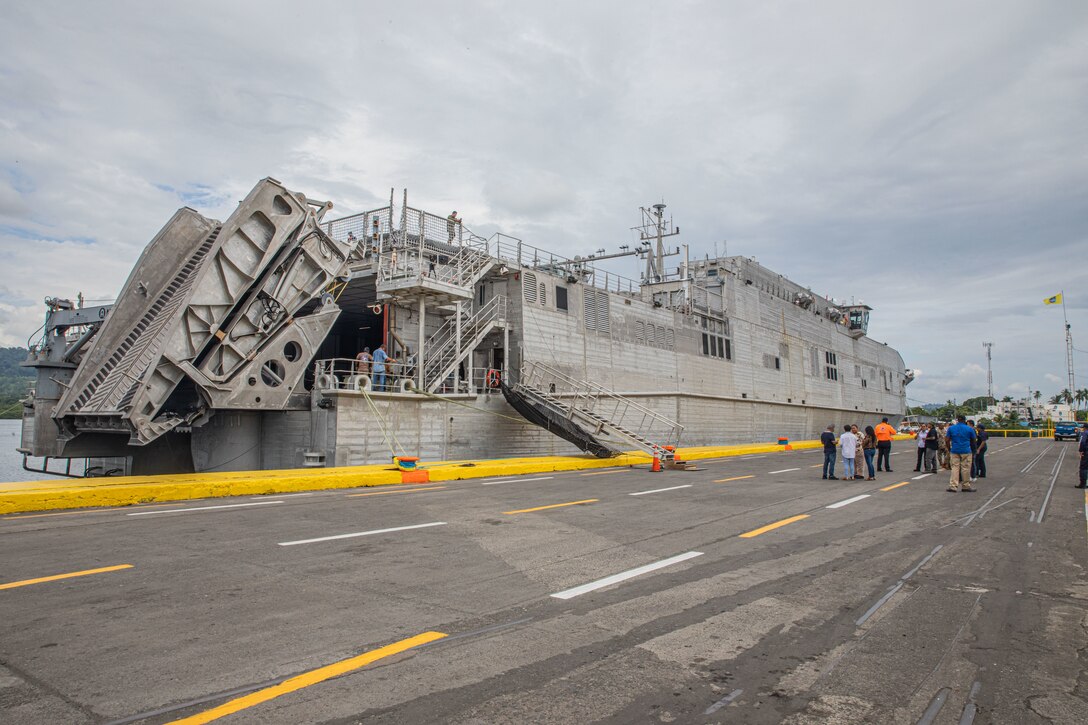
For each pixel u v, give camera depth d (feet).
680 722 12.92
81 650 16.22
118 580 22.85
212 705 13.28
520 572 24.90
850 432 65.82
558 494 49.93
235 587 22.17
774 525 36.55
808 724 12.95
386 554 27.66
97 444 70.85
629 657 16.39
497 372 87.15
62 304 76.18
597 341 103.09
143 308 63.67
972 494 52.70
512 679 14.87
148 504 42.55
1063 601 21.86
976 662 16.40
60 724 12.38
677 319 124.47
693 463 89.92
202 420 59.06
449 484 57.88
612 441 98.68
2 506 37.35
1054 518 39.96
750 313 150.61
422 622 18.81
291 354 70.28
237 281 58.29
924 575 25.30
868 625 19.22
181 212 66.18
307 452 67.92
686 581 24.02
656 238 154.20
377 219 81.71
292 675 14.87
